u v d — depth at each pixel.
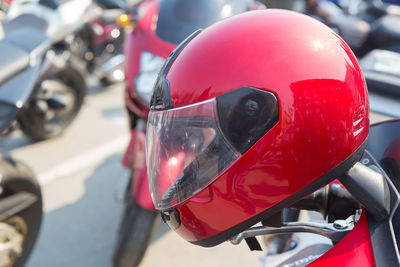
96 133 3.82
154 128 0.91
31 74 2.53
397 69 1.86
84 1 3.79
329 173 0.82
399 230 0.85
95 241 2.54
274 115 0.78
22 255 2.13
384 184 0.87
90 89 4.82
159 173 0.91
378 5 5.52
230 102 0.78
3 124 2.33
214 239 0.89
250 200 0.82
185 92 0.82
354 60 0.86
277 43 0.80
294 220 1.19
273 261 1.26
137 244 1.92
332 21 4.41
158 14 2.05
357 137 0.84
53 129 3.63
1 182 1.95
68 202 2.88
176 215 0.91
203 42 0.84
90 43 4.41
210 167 0.82
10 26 3.40
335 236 0.89
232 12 2.08
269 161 0.79
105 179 3.14
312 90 0.78
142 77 1.92
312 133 0.78
